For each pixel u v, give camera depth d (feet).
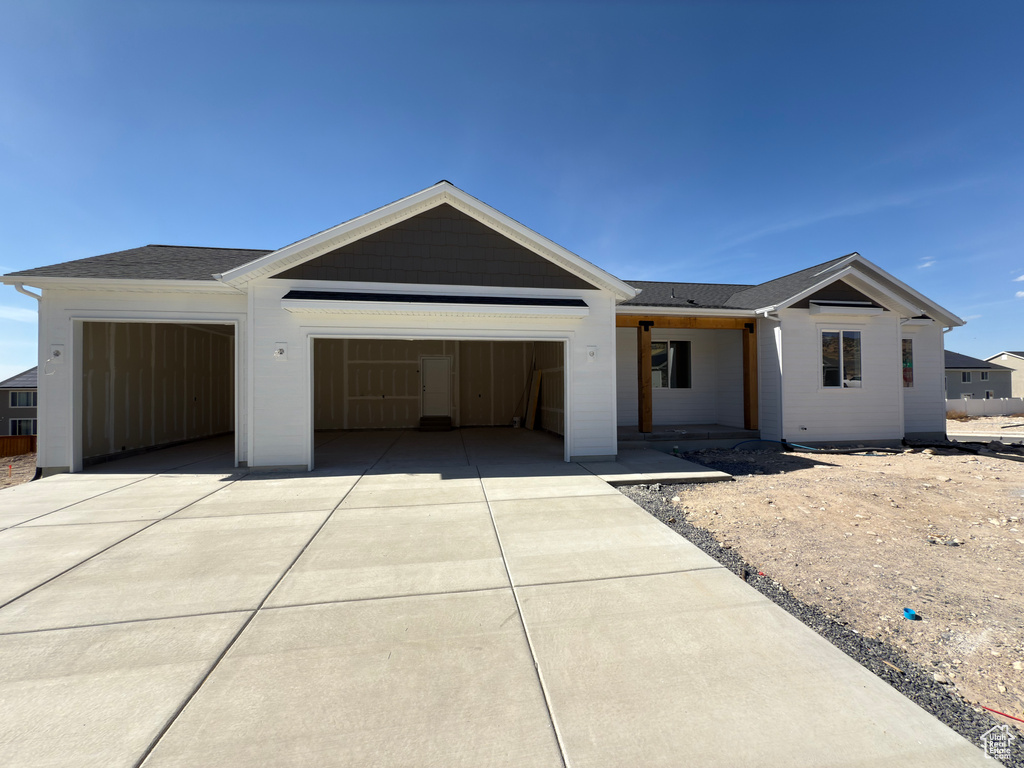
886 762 6.04
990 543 14.38
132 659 8.34
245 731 6.59
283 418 24.77
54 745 6.33
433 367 49.70
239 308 26.50
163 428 34.32
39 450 25.14
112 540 14.39
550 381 42.96
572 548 13.66
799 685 7.58
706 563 12.59
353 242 25.38
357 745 6.33
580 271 27.30
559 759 6.08
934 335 38.63
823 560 13.14
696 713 6.91
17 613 9.96
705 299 40.42
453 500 18.92
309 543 14.14
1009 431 54.08
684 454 31.96
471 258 26.50
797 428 33.88
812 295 34.06
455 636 9.05
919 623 9.82
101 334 28.37
